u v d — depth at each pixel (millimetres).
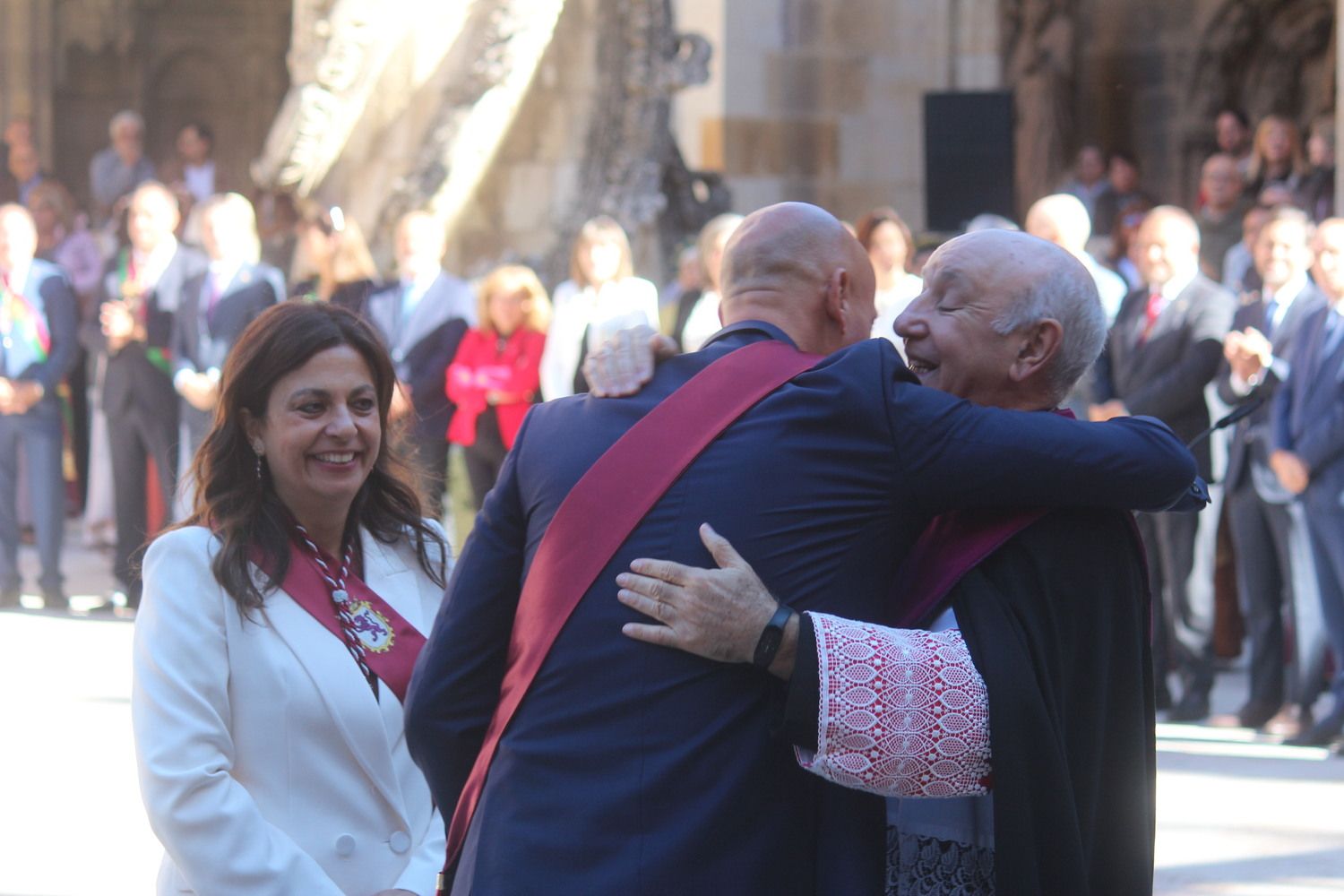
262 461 3504
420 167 13977
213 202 11469
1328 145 13742
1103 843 3053
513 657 3020
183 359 11414
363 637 3486
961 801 3148
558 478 2998
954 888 3154
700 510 2906
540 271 13992
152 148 24625
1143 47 21688
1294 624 8883
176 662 3305
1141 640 3125
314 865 3260
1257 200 13281
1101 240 15242
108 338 11766
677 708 2852
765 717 2875
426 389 10586
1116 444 2977
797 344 3152
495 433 10625
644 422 2988
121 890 5914
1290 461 8641
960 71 19453
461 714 3082
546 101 14289
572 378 10469
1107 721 3057
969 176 13875
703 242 9781
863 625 2865
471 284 13703
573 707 2893
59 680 9594
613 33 14484
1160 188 21656
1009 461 2926
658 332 3170
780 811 2867
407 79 14133
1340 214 11492
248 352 3467
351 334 3512
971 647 2898
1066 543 3023
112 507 13750
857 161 19078
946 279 3211
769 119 18750
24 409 12086
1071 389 3246
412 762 3506
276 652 3377
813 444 2934
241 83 24859
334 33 14078
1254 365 8766
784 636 2830
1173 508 3182
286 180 14156
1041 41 20688
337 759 3395
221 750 3309
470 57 14086
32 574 13789
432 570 3723
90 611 11992
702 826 2799
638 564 2879
